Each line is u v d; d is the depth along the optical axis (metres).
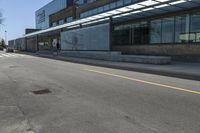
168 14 24.66
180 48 23.06
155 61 19.69
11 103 7.39
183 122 5.34
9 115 6.15
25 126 5.32
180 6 21.52
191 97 7.62
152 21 27.06
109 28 28.61
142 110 6.31
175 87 9.38
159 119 5.57
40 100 7.68
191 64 19.28
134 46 29.81
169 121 5.43
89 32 33.72
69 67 18.91
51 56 39.44
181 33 23.28
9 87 10.13
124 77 12.52
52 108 6.70
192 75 13.03
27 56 40.84
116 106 6.76
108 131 4.91
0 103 7.39
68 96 8.17
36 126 5.31
